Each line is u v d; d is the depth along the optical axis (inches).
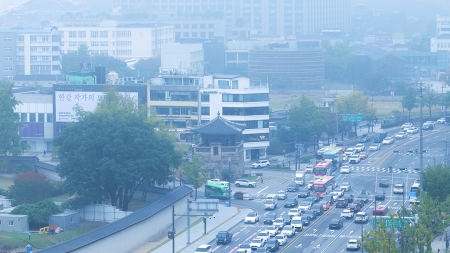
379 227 6914.4
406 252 6702.8
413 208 7819.9
